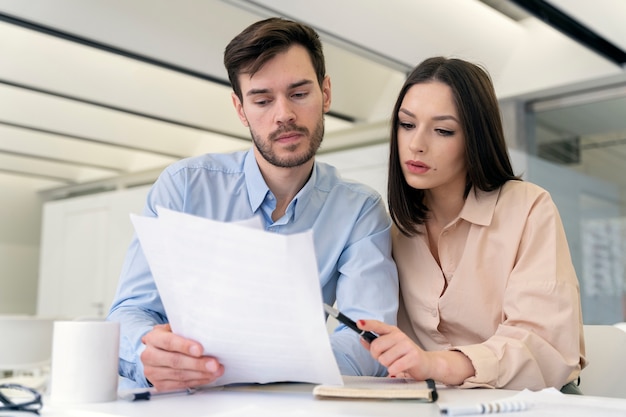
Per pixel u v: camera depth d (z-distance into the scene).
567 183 3.45
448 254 1.48
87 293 5.45
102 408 0.83
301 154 1.33
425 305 1.48
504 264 1.40
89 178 6.09
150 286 1.35
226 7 3.26
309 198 1.51
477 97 1.38
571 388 1.33
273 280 0.82
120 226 5.24
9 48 3.28
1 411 0.83
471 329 1.44
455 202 1.50
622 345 1.42
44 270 5.90
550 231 1.35
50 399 0.89
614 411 0.75
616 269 3.24
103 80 3.62
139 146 4.73
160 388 0.97
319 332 0.84
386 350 1.03
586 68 3.19
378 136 4.11
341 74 3.90
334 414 0.74
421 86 1.39
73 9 2.74
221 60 3.30
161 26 3.03
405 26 2.98
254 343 0.89
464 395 0.94
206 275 0.86
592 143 3.38
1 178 6.38
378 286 1.42
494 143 1.42
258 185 1.47
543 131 3.56
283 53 1.28
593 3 2.66
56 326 0.90
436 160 1.38
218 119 4.18
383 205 1.58
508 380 1.11
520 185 1.43
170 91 3.92
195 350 0.91
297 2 2.63
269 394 0.96
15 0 2.60
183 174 1.48
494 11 3.26
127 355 1.18
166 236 0.87
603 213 3.30
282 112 1.28
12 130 4.93
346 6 2.75
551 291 1.27
